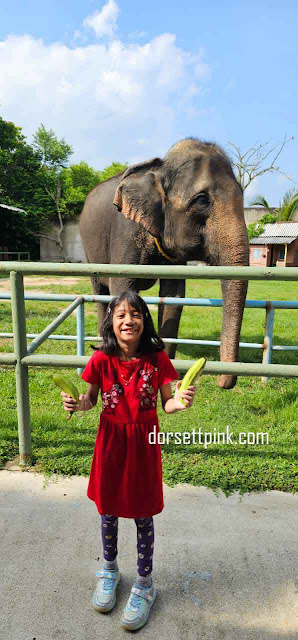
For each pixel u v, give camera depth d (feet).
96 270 7.96
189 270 7.68
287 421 12.38
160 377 5.93
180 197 13.04
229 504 8.33
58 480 8.99
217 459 9.92
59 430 11.28
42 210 101.71
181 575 6.53
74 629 5.63
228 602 6.06
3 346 20.56
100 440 5.88
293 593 6.23
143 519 5.88
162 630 5.63
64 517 7.79
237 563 6.79
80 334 15.49
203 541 7.26
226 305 11.05
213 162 12.94
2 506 8.07
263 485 8.92
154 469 5.85
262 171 96.27
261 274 7.50
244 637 5.53
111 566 6.24
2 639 5.45
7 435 10.71
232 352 10.60
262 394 14.82
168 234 13.79
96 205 20.12
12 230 97.30
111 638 5.51
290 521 7.85
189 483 9.03
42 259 107.34
